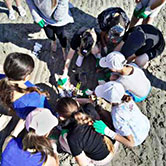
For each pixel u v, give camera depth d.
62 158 3.71
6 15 5.13
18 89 2.88
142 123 3.36
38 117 2.63
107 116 3.70
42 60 4.60
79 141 2.92
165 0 3.96
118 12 3.98
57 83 4.33
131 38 3.74
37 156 2.74
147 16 4.40
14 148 2.80
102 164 3.31
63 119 3.01
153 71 4.61
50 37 4.21
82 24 5.16
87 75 4.51
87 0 5.57
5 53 4.59
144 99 4.11
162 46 4.10
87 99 3.91
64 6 3.47
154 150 3.83
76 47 4.09
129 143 3.30
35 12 3.70
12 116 3.96
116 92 3.20
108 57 3.56
